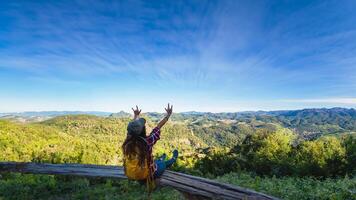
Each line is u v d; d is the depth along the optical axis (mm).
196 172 31438
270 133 33281
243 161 29547
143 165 4848
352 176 21938
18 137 113625
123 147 4914
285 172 25953
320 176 22656
